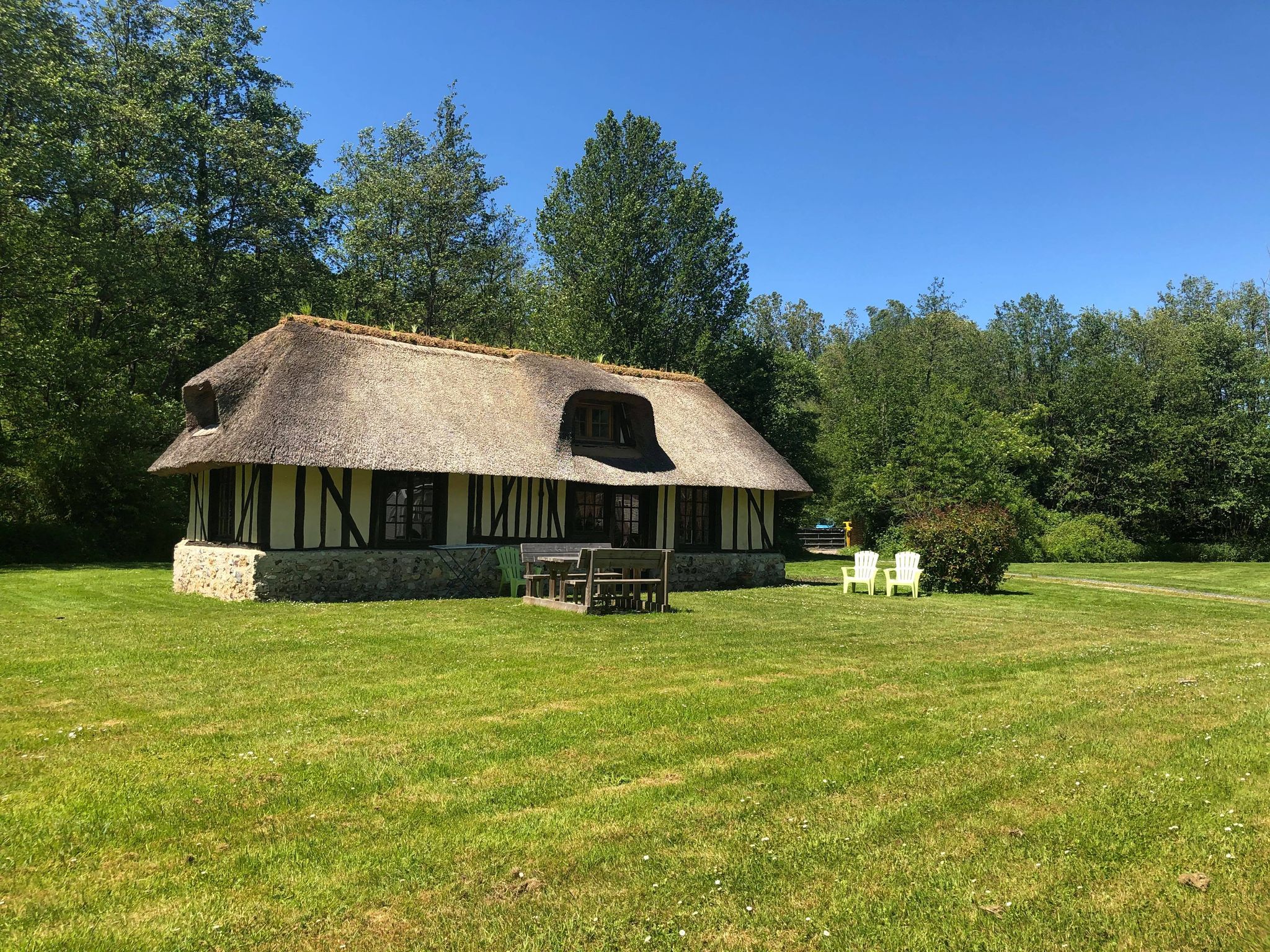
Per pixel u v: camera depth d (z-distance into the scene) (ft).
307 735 16.79
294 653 25.76
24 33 70.90
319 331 46.80
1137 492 110.73
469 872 11.01
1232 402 112.78
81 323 78.07
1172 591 62.39
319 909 10.05
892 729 17.94
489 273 113.29
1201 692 21.98
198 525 50.06
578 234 90.79
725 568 57.21
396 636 29.27
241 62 92.73
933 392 105.60
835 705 20.01
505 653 26.32
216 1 92.07
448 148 104.88
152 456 72.08
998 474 97.86
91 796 13.32
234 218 90.12
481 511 47.88
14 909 9.89
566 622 33.55
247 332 83.56
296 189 90.84
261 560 39.96
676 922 9.87
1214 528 114.83
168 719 17.84
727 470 55.93
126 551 69.72
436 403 47.11
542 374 51.88
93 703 19.10
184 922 9.70
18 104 70.85
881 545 96.78
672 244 91.66
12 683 21.07
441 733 17.06
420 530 45.83
